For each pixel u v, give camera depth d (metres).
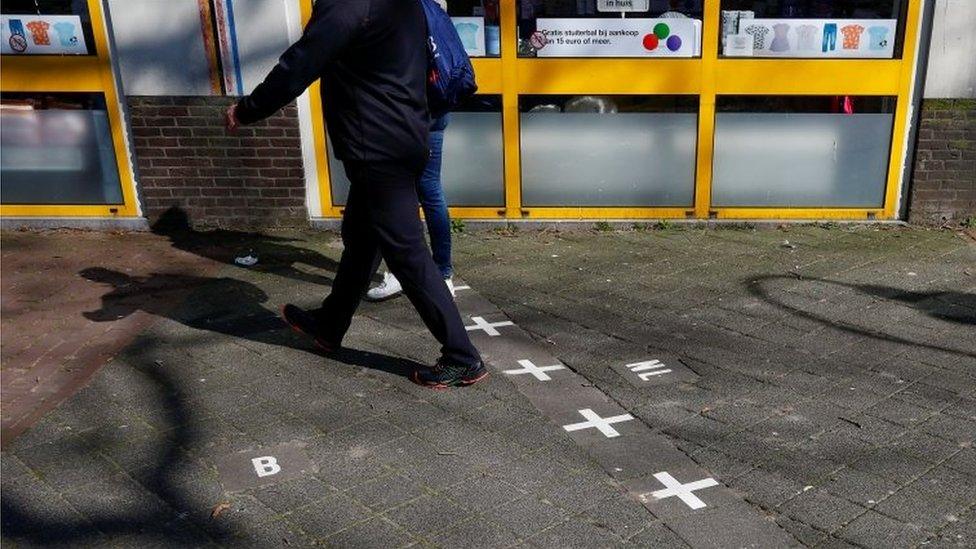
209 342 4.62
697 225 6.47
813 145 6.33
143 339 4.67
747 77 6.17
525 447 3.54
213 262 5.93
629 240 6.25
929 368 4.17
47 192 6.64
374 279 5.48
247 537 3.00
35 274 5.73
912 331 4.60
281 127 6.35
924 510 3.06
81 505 3.19
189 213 6.59
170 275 5.69
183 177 6.51
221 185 6.52
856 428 3.62
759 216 6.49
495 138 6.37
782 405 3.84
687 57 6.15
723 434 3.60
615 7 6.07
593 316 4.90
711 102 6.23
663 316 4.87
